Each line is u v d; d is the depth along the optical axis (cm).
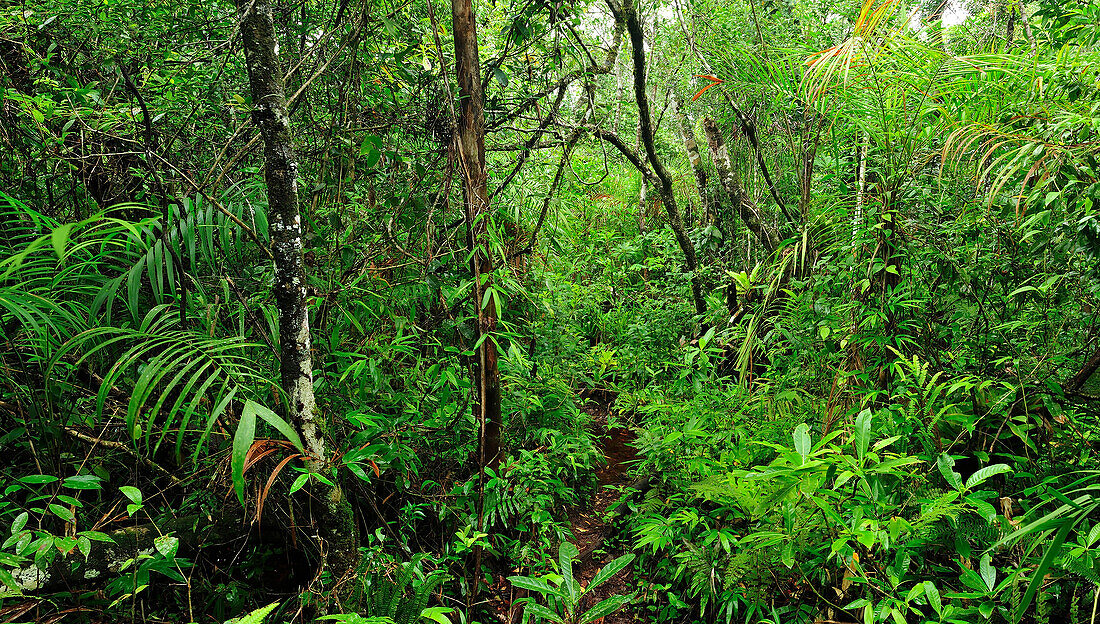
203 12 284
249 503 243
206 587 237
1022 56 247
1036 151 209
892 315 283
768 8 449
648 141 458
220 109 289
